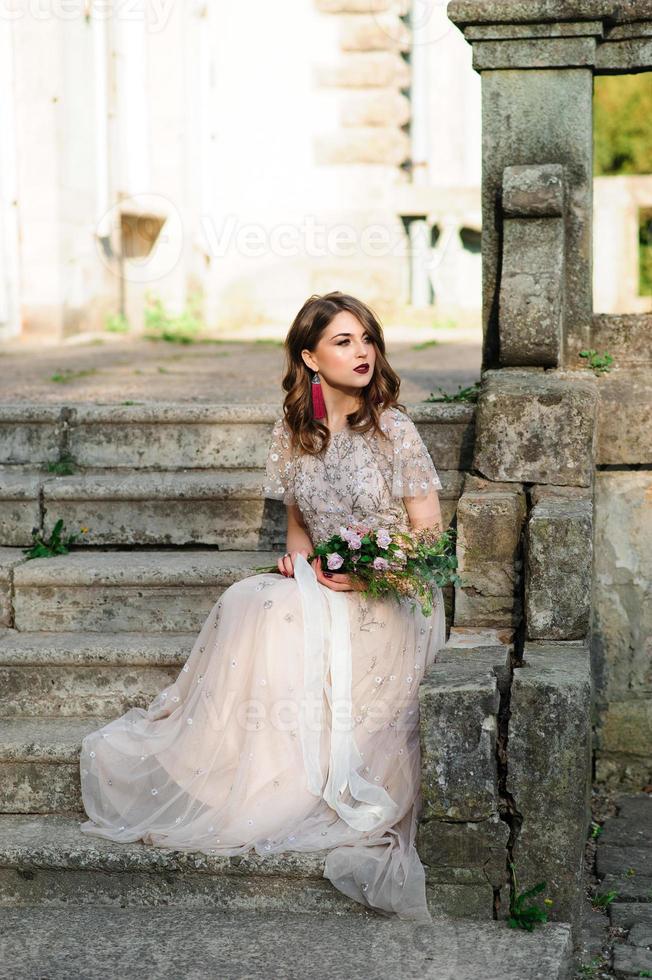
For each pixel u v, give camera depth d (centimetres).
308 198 1225
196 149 1230
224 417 475
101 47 1107
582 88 452
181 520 459
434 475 384
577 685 327
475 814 330
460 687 329
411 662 364
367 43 1198
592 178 462
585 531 367
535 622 372
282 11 1206
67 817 377
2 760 380
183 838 349
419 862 334
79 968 311
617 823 426
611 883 379
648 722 462
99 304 1111
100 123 1107
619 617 460
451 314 1210
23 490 461
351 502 381
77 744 379
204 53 1220
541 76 455
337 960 313
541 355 450
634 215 1202
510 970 306
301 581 360
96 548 466
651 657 459
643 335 460
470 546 399
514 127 459
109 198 1123
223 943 324
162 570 425
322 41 1205
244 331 1179
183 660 404
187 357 860
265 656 351
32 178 1022
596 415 434
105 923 339
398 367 741
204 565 430
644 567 456
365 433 381
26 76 1012
